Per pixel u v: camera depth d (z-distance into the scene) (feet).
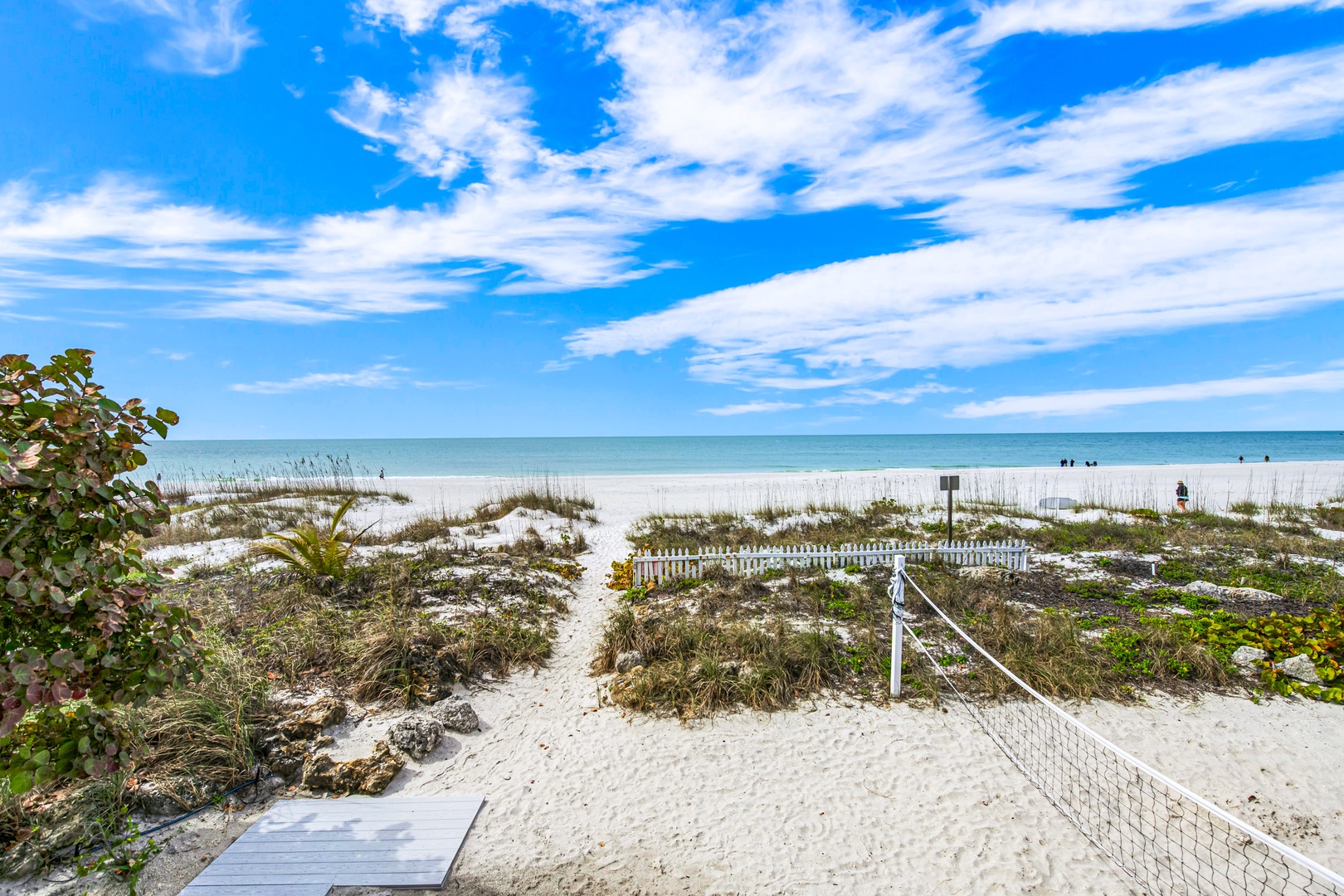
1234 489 80.12
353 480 97.09
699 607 29.19
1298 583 30.73
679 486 93.91
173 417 11.18
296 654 21.43
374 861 13.52
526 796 16.11
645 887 13.16
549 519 54.75
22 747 11.77
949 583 30.91
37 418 9.59
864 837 14.58
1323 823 14.76
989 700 20.45
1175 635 23.48
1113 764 17.19
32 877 12.42
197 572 31.55
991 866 13.61
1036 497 74.28
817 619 27.25
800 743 18.34
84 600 10.08
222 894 12.45
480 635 24.27
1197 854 13.91
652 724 19.44
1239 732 18.51
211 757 16.08
